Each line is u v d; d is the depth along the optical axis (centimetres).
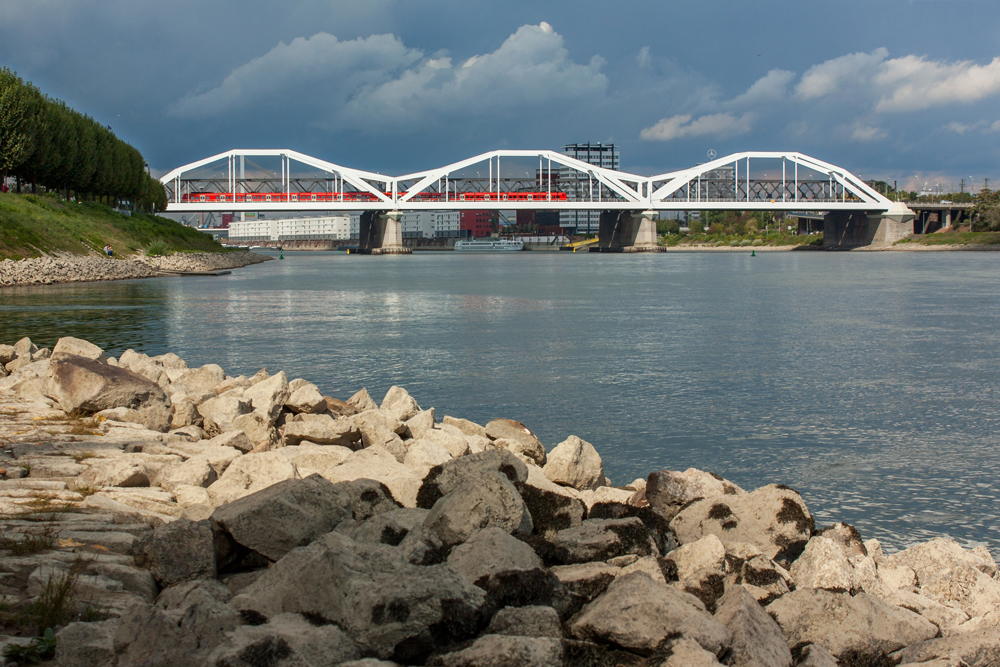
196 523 772
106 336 3819
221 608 596
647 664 598
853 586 804
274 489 827
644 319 4791
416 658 598
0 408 1492
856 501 1547
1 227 8112
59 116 10144
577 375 2817
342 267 13375
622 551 821
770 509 939
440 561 750
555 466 1241
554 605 682
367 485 907
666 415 2223
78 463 1107
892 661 705
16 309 5112
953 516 1465
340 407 1769
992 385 2639
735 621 655
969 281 8688
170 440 1345
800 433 2033
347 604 607
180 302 5831
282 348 3466
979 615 841
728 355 3297
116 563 734
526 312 5247
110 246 9669
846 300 6250
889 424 2125
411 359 3167
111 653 538
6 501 912
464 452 1441
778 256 19725
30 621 593
